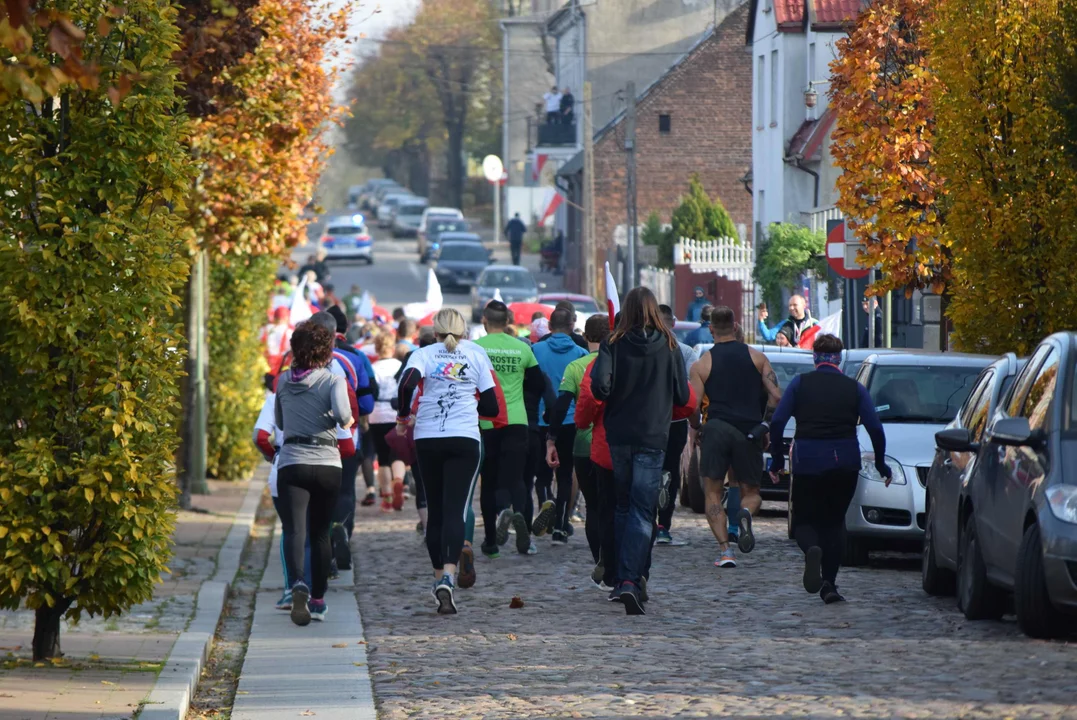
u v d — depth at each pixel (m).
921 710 15.96
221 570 31.03
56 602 20.28
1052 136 31.95
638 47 143.88
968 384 31.84
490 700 17.75
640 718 16.31
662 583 27.08
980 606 21.97
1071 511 19.28
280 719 17.22
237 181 37.34
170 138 19.75
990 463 21.98
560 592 26.50
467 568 25.91
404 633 22.95
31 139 19.14
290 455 24.00
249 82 35.06
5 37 12.04
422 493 35.09
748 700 16.92
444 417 24.92
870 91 42.38
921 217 42.12
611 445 23.70
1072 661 18.42
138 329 19.56
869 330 51.62
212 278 49.94
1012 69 32.38
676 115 128.00
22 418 19.50
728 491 30.42
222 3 29.47
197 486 46.91
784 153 85.00
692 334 52.91
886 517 28.80
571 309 33.12
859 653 19.64
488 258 139.00
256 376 54.09
